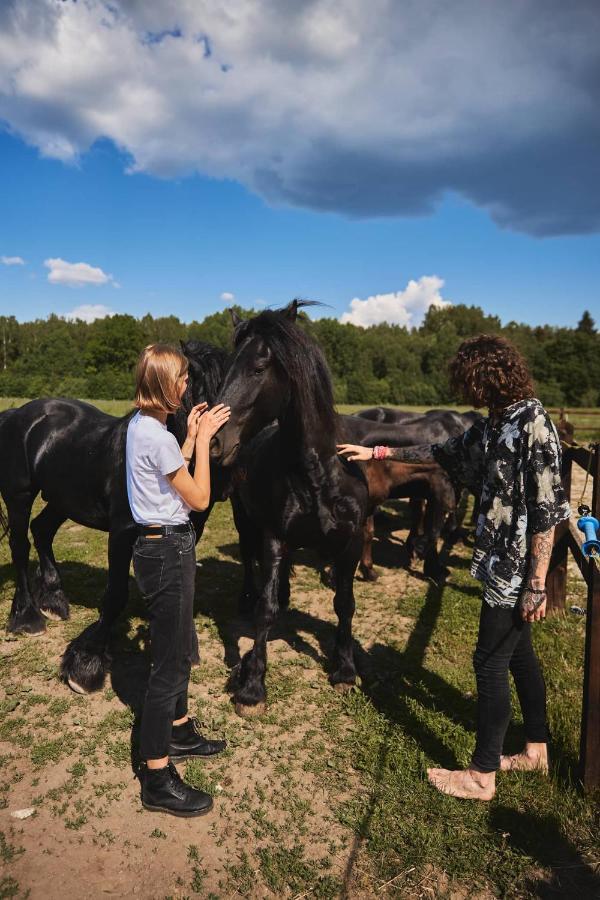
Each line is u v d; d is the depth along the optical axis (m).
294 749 2.84
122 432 3.39
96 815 2.39
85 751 2.79
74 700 3.24
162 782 2.39
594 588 2.36
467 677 3.57
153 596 2.24
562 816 2.34
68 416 3.90
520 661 2.51
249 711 3.11
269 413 2.82
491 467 2.25
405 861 2.15
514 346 2.26
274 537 3.22
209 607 4.66
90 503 3.62
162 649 2.29
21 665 3.62
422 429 5.46
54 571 4.31
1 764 2.71
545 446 2.11
